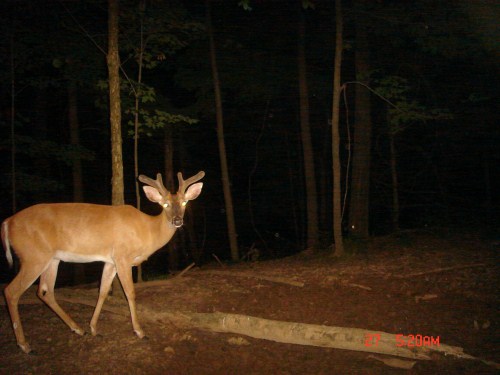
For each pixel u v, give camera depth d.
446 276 8.20
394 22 11.05
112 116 7.40
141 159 20.30
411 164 17.73
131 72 13.65
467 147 16.41
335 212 10.52
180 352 5.46
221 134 13.45
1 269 15.63
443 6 11.12
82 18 10.53
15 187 11.51
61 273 16.75
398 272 8.65
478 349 5.34
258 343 5.76
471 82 14.29
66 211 5.81
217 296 7.54
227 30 13.88
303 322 6.34
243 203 22.56
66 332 5.91
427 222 15.12
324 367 5.11
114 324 6.21
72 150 12.30
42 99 14.70
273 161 22.61
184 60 13.87
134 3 9.31
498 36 11.04
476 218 15.41
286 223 23.12
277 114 20.83
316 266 9.62
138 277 8.83
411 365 5.02
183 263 20.11
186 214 19.75
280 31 14.38
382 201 17.53
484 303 6.83
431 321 6.22
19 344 5.34
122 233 5.91
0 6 10.24
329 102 18.27
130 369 5.02
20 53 10.93
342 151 18.94
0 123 11.53
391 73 15.42
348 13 11.87
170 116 9.01
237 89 16.38
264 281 8.47
